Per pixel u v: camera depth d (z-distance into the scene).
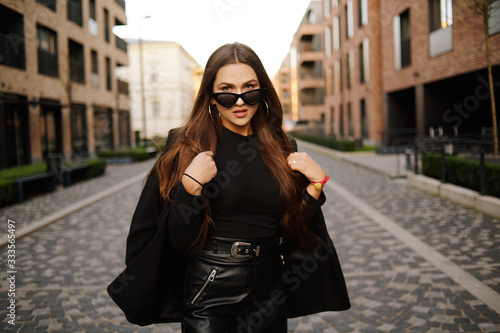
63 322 3.02
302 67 47.81
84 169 13.05
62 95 19.08
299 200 1.62
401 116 20.42
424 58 15.56
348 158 16.53
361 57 23.84
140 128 44.38
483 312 2.97
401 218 6.14
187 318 1.48
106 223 6.46
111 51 25.88
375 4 21.27
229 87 1.52
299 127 45.22
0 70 14.00
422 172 9.52
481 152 6.49
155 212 1.49
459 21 11.62
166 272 1.65
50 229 6.13
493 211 5.95
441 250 4.47
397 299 3.26
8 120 15.36
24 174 9.62
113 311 3.21
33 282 3.87
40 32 17.25
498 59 10.53
